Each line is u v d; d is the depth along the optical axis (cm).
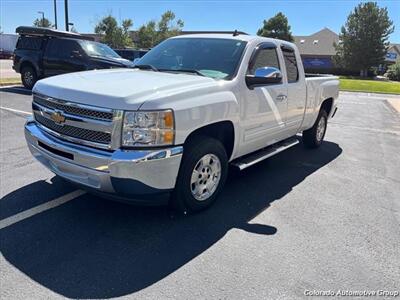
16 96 1207
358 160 661
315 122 691
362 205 455
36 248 327
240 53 451
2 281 282
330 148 742
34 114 414
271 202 450
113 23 4497
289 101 536
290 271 310
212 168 409
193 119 355
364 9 5544
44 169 518
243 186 500
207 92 381
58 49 1288
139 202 356
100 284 284
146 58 518
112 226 370
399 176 579
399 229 396
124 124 323
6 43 5238
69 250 326
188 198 385
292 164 615
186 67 460
